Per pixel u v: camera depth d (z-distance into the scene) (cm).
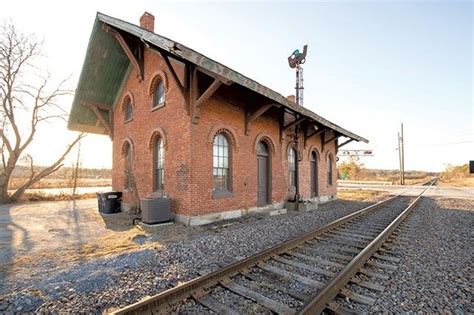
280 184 1234
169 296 325
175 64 941
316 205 1262
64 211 1295
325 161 1691
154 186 1054
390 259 495
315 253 543
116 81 1333
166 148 964
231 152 1006
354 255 535
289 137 1328
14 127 1772
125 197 1257
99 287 379
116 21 922
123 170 1300
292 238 620
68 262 511
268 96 859
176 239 665
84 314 312
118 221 986
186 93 870
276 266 464
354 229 774
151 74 1079
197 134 875
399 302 334
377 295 355
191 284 351
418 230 756
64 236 744
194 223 845
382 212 1120
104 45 1152
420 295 352
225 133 1000
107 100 1410
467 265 467
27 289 376
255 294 351
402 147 4434
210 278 378
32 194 1959
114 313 272
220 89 970
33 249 608
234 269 418
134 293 359
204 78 923
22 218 1079
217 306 324
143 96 1141
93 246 630
